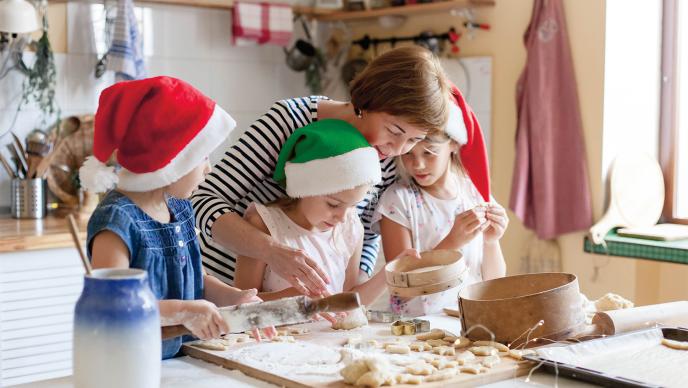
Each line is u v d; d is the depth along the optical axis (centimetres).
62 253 311
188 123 150
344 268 208
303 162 183
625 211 333
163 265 157
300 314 147
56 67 357
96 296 119
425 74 180
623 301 191
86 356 118
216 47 398
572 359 150
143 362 119
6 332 301
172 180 152
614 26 330
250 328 147
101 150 151
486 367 145
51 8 355
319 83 421
